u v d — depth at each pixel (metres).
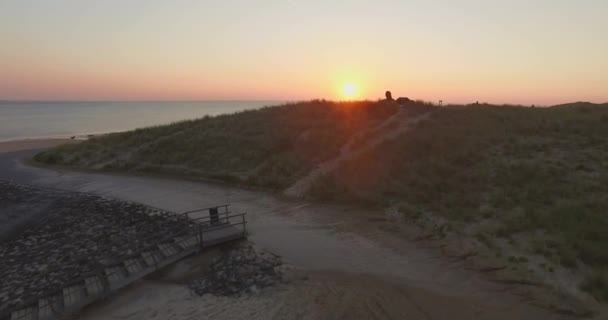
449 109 29.05
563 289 9.31
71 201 19.59
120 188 22.14
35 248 14.13
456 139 21.92
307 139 25.91
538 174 16.19
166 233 14.04
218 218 14.54
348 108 32.50
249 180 21.78
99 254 12.88
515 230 12.27
